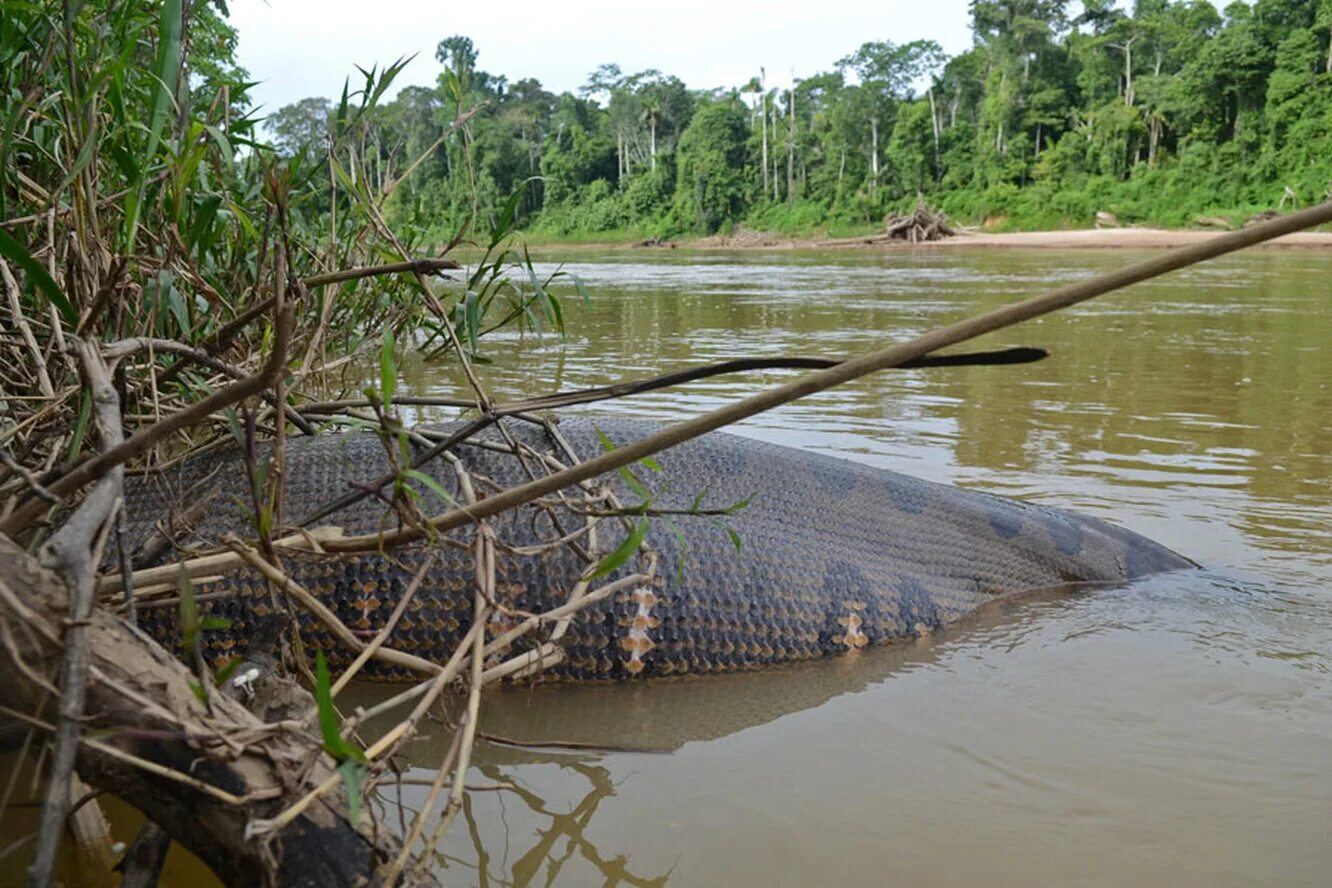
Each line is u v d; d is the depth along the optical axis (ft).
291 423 14.16
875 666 13.24
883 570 14.48
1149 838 9.33
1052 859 9.03
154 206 14.76
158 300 11.55
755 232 264.52
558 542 9.13
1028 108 250.16
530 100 333.42
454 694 12.21
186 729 6.24
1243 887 8.69
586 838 9.23
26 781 9.32
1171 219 208.64
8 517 6.70
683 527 13.61
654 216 278.67
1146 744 10.96
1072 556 15.98
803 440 23.43
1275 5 208.54
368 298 19.07
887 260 122.72
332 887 6.55
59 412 11.64
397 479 7.83
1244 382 30.76
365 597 12.41
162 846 7.15
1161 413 26.40
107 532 6.65
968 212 237.45
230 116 14.87
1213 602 14.93
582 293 12.99
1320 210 5.22
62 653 6.03
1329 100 198.49
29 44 12.94
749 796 9.98
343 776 6.01
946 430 24.53
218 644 12.16
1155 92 231.30
